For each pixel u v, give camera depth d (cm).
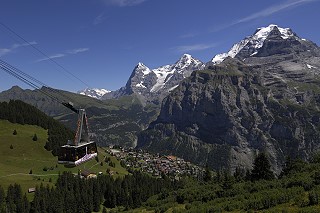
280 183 12669
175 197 17150
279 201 9838
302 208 8725
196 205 13425
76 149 7088
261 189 12850
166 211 13975
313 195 8925
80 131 7306
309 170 14562
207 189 16525
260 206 10038
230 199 12469
